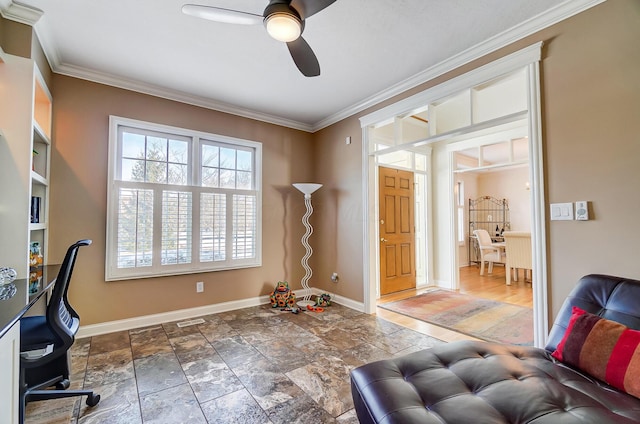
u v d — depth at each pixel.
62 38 2.31
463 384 1.23
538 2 1.96
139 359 2.32
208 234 3.49
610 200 1.81
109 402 1.78
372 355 2.40
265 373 2.11
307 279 4.20
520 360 1.44
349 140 3.82
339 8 2.00
